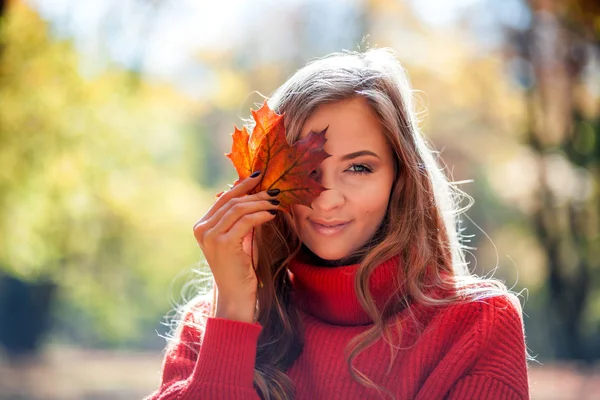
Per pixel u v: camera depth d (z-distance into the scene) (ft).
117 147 46.47
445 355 6.05
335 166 6.06
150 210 53.16
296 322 6.53
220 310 5.98
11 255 44.34
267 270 6.56
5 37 37.04
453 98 58.23
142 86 49.78
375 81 6.30
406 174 6.36
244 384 5.85
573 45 52.60
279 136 5.72
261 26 68.90
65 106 41.93
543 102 54.49
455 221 7.25
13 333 68.69
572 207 53.88
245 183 5.81
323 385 6.26
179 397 5.87
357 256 6.42
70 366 58.39
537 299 67.36
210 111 78.13
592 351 57.77
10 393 41.24
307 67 6.47
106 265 58.44
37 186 42.39
